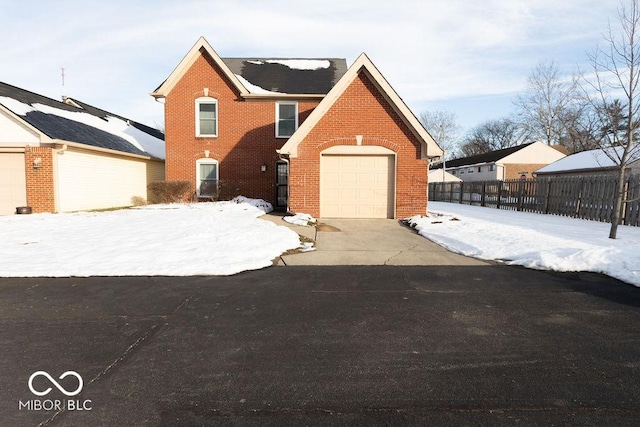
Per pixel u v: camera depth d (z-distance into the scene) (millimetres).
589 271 6105
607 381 2867
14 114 13242
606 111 9141
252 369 3049
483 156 47344
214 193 16969
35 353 3307
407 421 2389
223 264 6348
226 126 17125
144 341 3562
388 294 4992
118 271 5941
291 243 8203
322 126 12297
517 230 9680
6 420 2381
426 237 9344
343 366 3100
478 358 3238
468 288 5246
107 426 2330
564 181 14352
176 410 2496
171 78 16844
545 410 2506
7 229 9492
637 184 10438
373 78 12133
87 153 15273
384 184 12508
